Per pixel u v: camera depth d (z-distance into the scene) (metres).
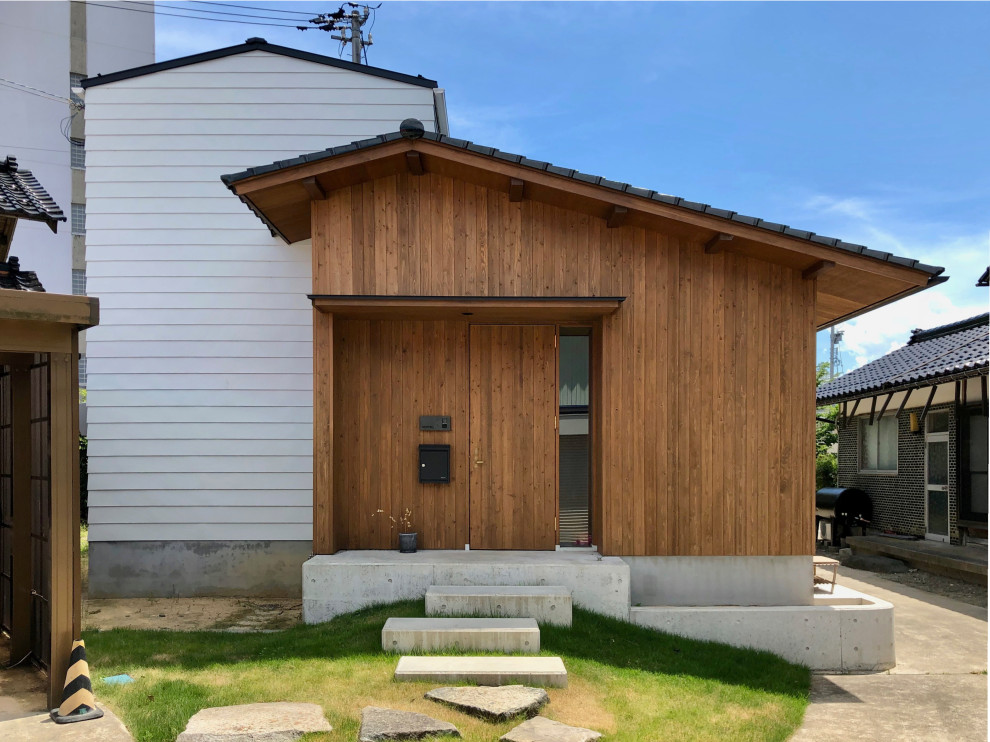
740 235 6.40
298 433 8.66
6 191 4.99
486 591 6.15
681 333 6.88
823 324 9.18
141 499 8.56
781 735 4.68
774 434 6.87
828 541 14.46
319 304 6.65
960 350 11.61
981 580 10.16
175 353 8.64
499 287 6.80
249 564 8.58
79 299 4.26
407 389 7.26
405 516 7.18
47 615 4.59
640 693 5.02
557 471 7.21
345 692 4.65
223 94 8.77
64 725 4.04
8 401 5.42
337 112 8.77
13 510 5.14
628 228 6.90
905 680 6.20
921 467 12.35
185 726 4.06
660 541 6.79
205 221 8.70
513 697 4.54
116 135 8.72
